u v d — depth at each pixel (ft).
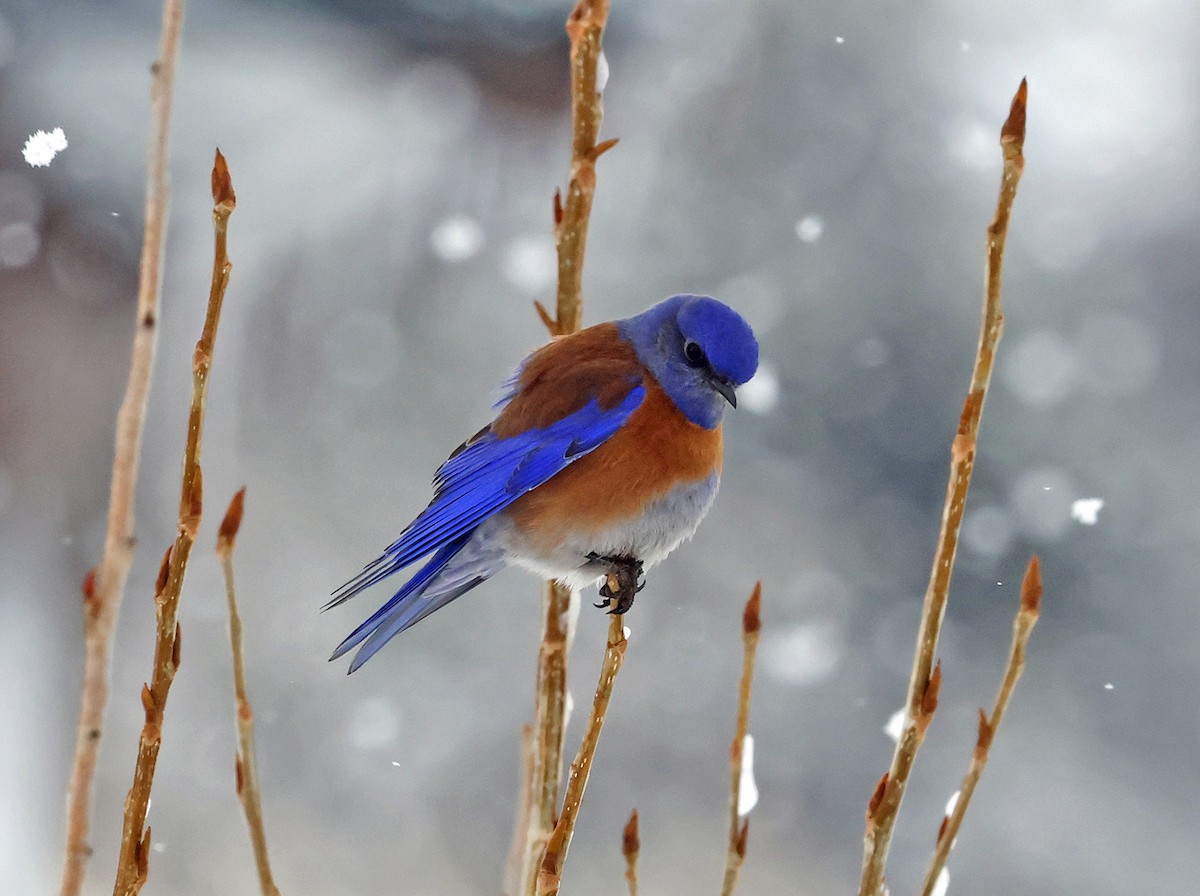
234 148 46.09
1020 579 41.96
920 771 42.83
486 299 46.93
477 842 41.96
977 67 41.83
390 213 47.01
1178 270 41.88
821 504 42.75
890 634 43.04
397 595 19.16
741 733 11.16
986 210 41.16
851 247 41.24
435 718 44.55
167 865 41.14
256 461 47.16
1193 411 41.09
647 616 44.70
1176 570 40.93
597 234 43.19
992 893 41.09
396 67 45.34
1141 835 41.04
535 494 18.90
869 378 41.24
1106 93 42.24
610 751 43.96
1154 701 41.81
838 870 42.01
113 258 45.44
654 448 18.61
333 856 41.24
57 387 45.93
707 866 41.83
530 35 44.21
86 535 46.52
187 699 44.83
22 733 43.83
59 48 42.68
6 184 43.60
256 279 47.11
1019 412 41.29
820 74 42.24
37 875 40.70
